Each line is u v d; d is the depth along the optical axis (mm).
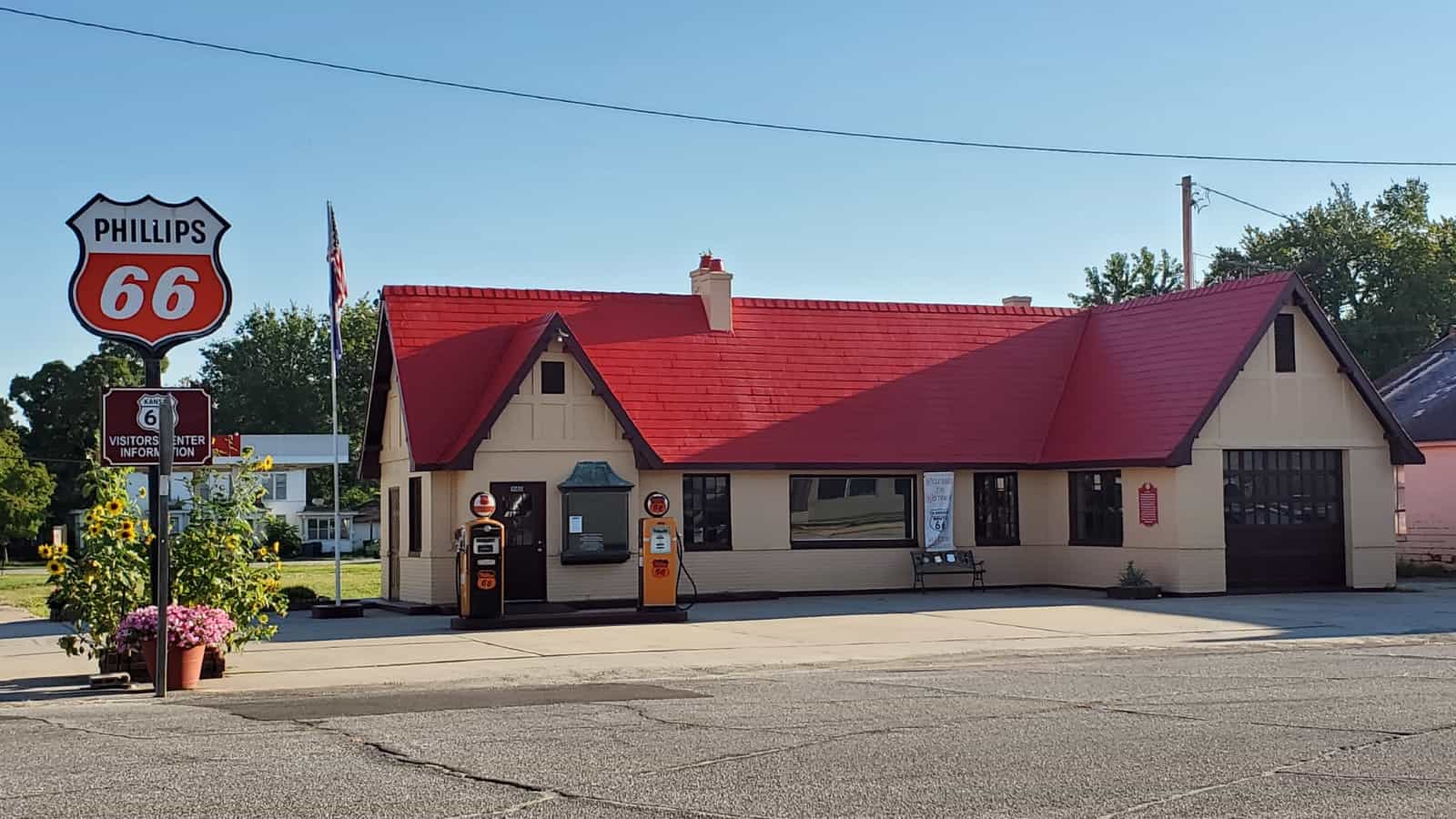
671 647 20422
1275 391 29672
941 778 9922
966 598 29047
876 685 15617
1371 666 16719
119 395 17516
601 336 31125
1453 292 62438
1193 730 11906
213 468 18453
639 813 8953
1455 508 37281
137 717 13828
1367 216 66938
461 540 24172
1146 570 29375
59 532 17500
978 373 33219
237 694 15930
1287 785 9531
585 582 28203
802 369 32094
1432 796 9148
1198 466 28906
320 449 82188
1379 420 30406
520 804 9227
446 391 28953
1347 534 30141
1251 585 29469
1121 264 79188
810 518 30422
